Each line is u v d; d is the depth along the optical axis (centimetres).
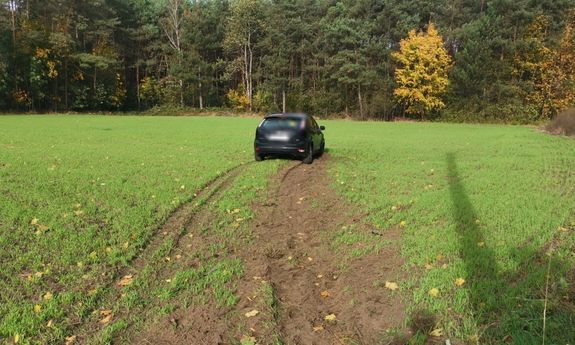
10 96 5081
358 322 441
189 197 926
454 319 425
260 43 6181
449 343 388
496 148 1969
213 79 6494
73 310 455
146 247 641
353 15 5906
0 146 1730
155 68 6906
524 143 2177
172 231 714
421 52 5300
